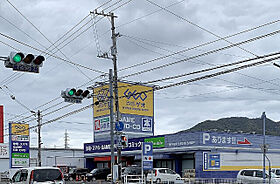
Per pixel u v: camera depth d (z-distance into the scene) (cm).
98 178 4666
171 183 3338
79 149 7575
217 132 4053
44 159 7056
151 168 2573
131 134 5238
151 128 5438
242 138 4209
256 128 15200
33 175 2031
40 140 4728
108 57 2934
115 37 3080
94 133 5478
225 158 4050
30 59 1462
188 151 4012
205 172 3909
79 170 5088
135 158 4638
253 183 3094
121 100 5178
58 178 2080
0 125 4944
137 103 5338
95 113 5478
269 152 4397
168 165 4416
